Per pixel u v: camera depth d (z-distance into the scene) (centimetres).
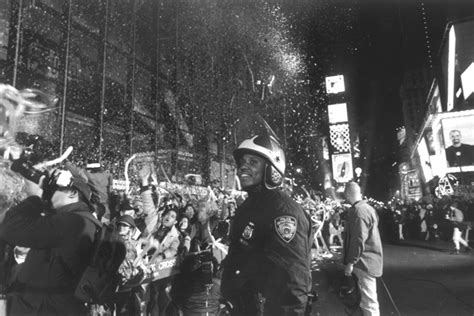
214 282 356
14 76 764
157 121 1323
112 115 1119
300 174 2348
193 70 1681
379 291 655
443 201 1884
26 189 211
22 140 294
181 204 462
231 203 681
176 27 1531
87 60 1042
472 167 2797
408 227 1984
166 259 405
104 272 195
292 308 150
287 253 153
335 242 1605
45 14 897
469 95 3478
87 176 342
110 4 1151
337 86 6300
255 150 177
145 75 1346
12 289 193
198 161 1608
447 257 1139
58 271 188
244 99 2161
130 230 365
